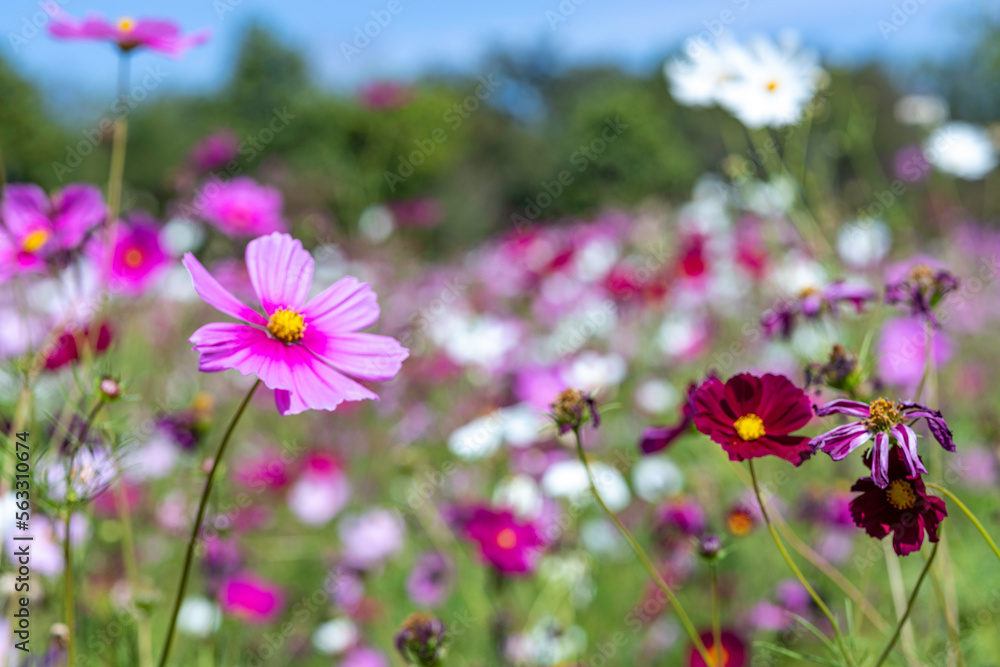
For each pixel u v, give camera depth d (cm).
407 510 130
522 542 100
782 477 120
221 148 206
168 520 112
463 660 110
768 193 170
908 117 235
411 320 197
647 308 192
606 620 119
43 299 101
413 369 174
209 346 68
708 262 196
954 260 214
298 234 268
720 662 75
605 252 235
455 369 170
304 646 123
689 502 112
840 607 104
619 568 125
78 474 72
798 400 69
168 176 200
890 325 112
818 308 88
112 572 103
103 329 90
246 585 107
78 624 85
